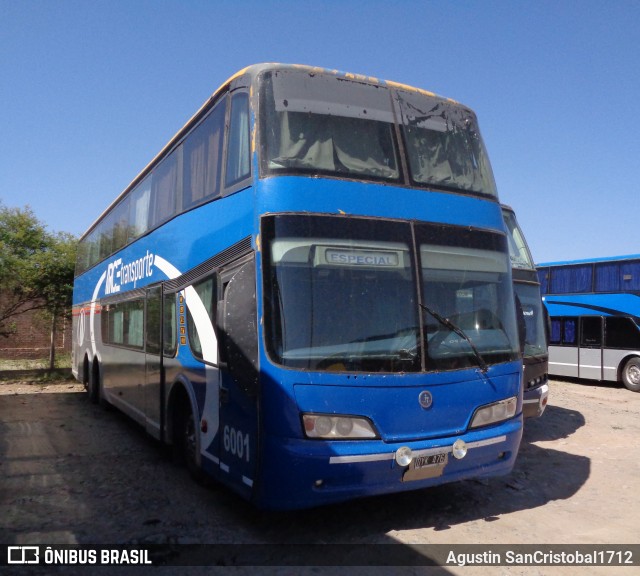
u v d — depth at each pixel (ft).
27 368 75.66
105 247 43.27
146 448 30.76
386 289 17.79
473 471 18.39
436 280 18.65
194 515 20.01
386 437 16.87
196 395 22.17
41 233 68.39
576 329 63.87
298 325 16.65
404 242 18.42
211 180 21.80
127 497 22.04
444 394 17.80
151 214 30.40
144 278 31.04
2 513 20.27
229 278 19.07
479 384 18.51
